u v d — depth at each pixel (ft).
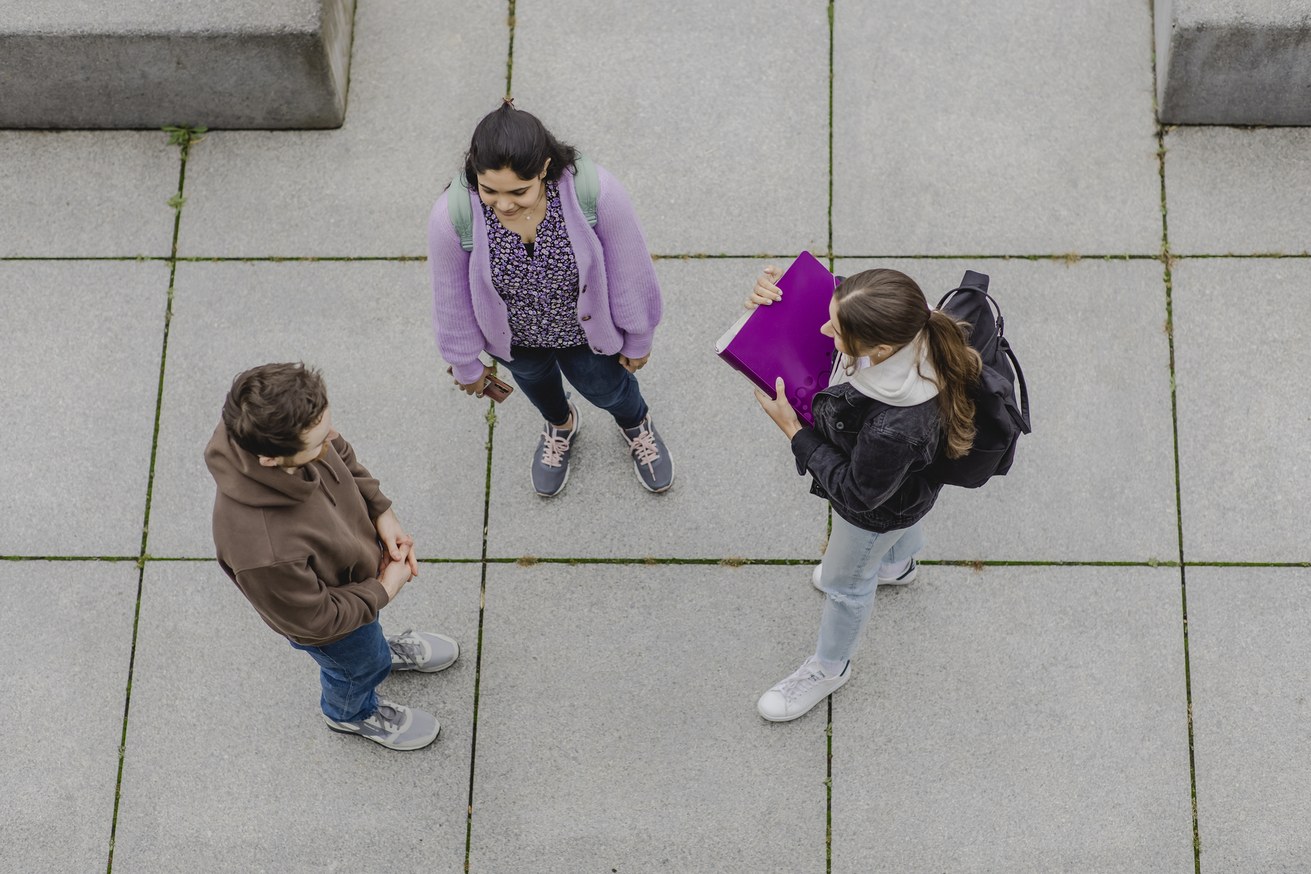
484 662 14.19
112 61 15.55
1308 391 14.71
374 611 10.91
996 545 14.37
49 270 15.81
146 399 15.25
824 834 13.42
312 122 16.38
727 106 16.34
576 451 14.99
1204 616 13.96
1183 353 14.94
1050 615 14.08
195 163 16.31
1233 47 14.87
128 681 14.16
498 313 11.25
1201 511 14.33
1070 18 16.49
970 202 15.74
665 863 13.37
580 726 13.92
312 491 9.76
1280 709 13.58
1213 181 15.65
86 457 15.01
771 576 14.42
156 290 15.71
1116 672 13.83
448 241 10.45
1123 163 15.79
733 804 13.56
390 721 13.51
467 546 14.64
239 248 15.89
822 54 16.51
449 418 15.16
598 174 10.30
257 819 13.65
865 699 13.89
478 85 16.60
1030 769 13.55
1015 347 15.10
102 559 14.60
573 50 16.70
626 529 14.66
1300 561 14.08
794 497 14.70
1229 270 15.24
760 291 10.80
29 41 15.28
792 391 10.70
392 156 16.30
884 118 16.17
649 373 15.25
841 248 15.61
